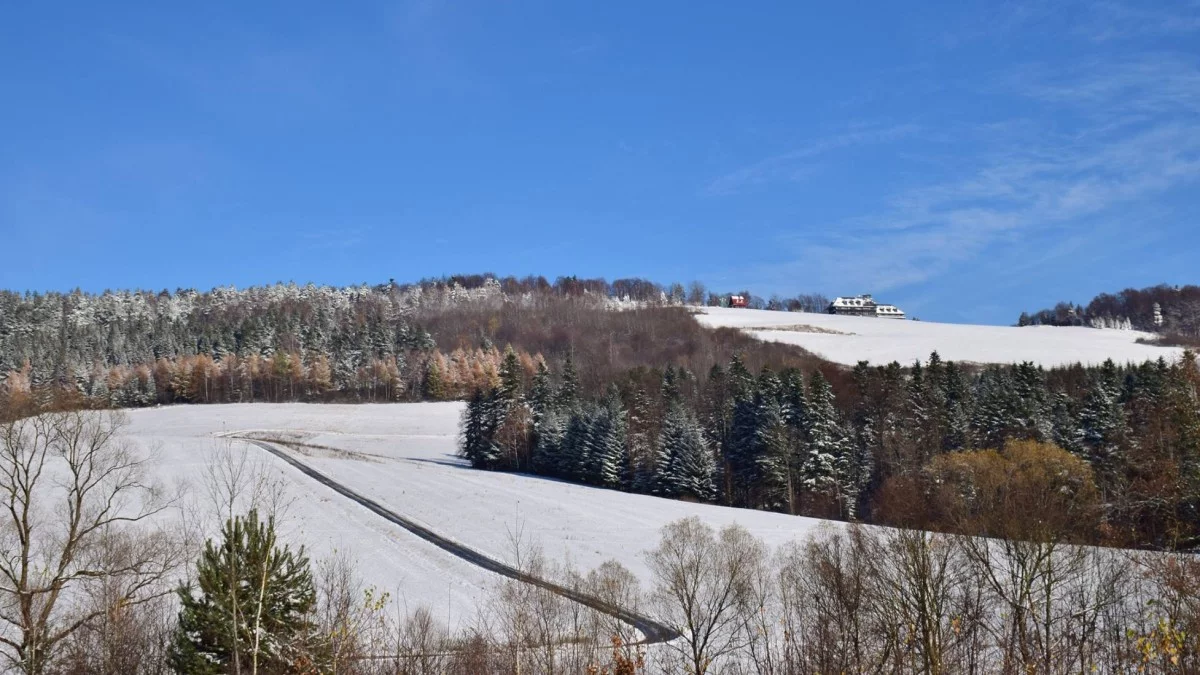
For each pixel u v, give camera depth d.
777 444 79.31
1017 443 59.06
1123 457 59.53
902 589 28.66
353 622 25.34
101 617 28.95
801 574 38.47
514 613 33.78
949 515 42.72
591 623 32.75
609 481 88.81
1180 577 26.69
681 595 34.28
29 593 28.81
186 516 54.19
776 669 31.39
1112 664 25.84
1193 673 20.19
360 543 55.38
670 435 85.44
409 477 79.31
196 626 22.45
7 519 44.81
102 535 33.97
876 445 82.50
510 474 92.50
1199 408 45.62
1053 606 31.12
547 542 56.56
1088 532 41.03
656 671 32.06
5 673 28.39
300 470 77.44
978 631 31.06
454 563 51.78
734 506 83.38
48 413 36.38
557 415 101.62
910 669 28.22
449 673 28.45
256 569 22.30
